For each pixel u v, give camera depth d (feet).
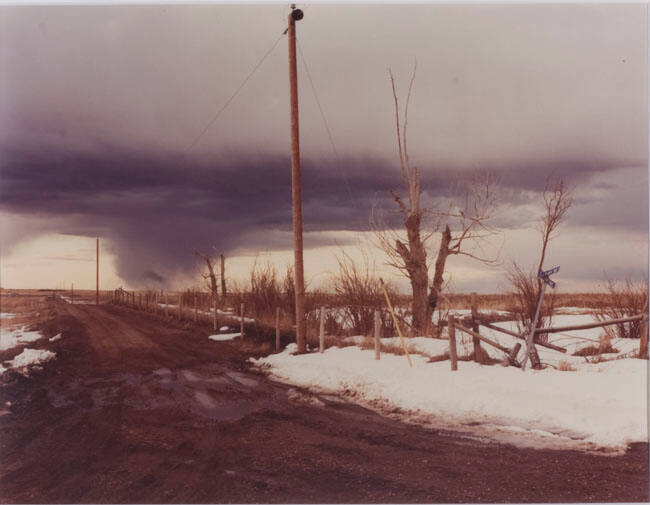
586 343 44.24
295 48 51.57
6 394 35.01
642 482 17.75
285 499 16.78
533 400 26.76
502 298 74.13
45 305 183.01
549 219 44.88
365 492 17.24
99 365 47.39
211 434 24.62
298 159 51.42
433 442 22.71
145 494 17.40
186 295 128.26
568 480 18.01
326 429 25.18
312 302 66.23
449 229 57.36
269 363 46.39
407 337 52.01
